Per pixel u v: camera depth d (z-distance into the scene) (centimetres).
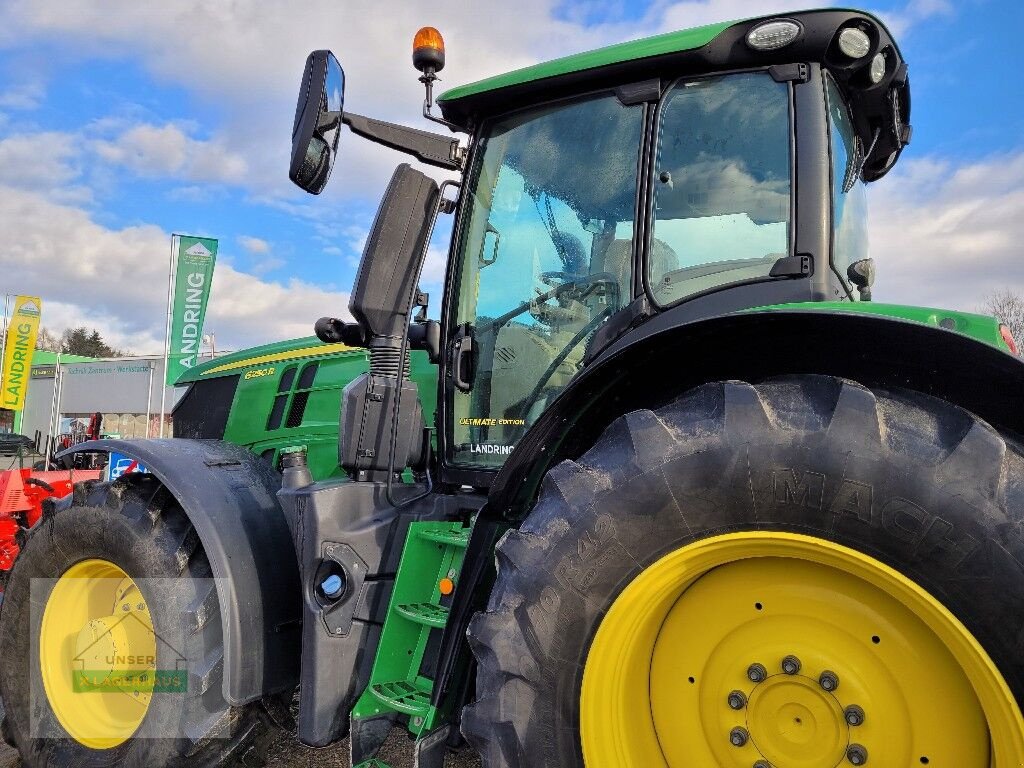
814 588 159
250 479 288
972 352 152
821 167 211
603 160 243
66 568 294
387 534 248
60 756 277
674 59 228
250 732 256
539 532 176
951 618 138
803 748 156
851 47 213
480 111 267
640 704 176
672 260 226
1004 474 138
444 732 205
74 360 3036
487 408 258
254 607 255
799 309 162
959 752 144
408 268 261
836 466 149
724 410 163
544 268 252
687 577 167
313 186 243
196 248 1401
